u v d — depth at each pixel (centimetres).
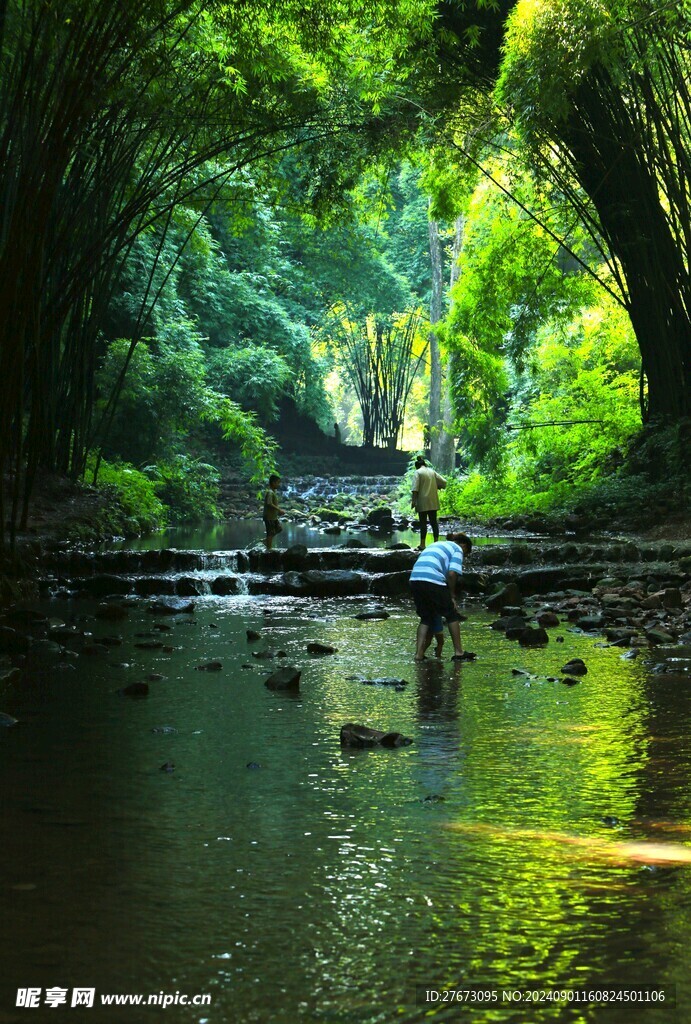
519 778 516
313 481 3828
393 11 1393
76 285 1399
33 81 1055
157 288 3011
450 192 2153
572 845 419
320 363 4356
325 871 390
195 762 544
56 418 1962
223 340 3759
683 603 1098
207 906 357
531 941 331
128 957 319
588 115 1806
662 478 1955
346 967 313
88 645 887
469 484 2662
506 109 1806
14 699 692
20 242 1000
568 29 1339
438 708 674
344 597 1321
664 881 380
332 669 815
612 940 331
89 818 452
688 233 1834
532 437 2519
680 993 298
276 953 322
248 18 1279
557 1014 287
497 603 1191
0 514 1179
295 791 495
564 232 2345
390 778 516
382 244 4491
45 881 379
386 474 4338
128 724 625
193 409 2742
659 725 619
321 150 1919
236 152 1869
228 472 3550
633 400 2483
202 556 1445
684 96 1731
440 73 1802
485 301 2459
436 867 395
